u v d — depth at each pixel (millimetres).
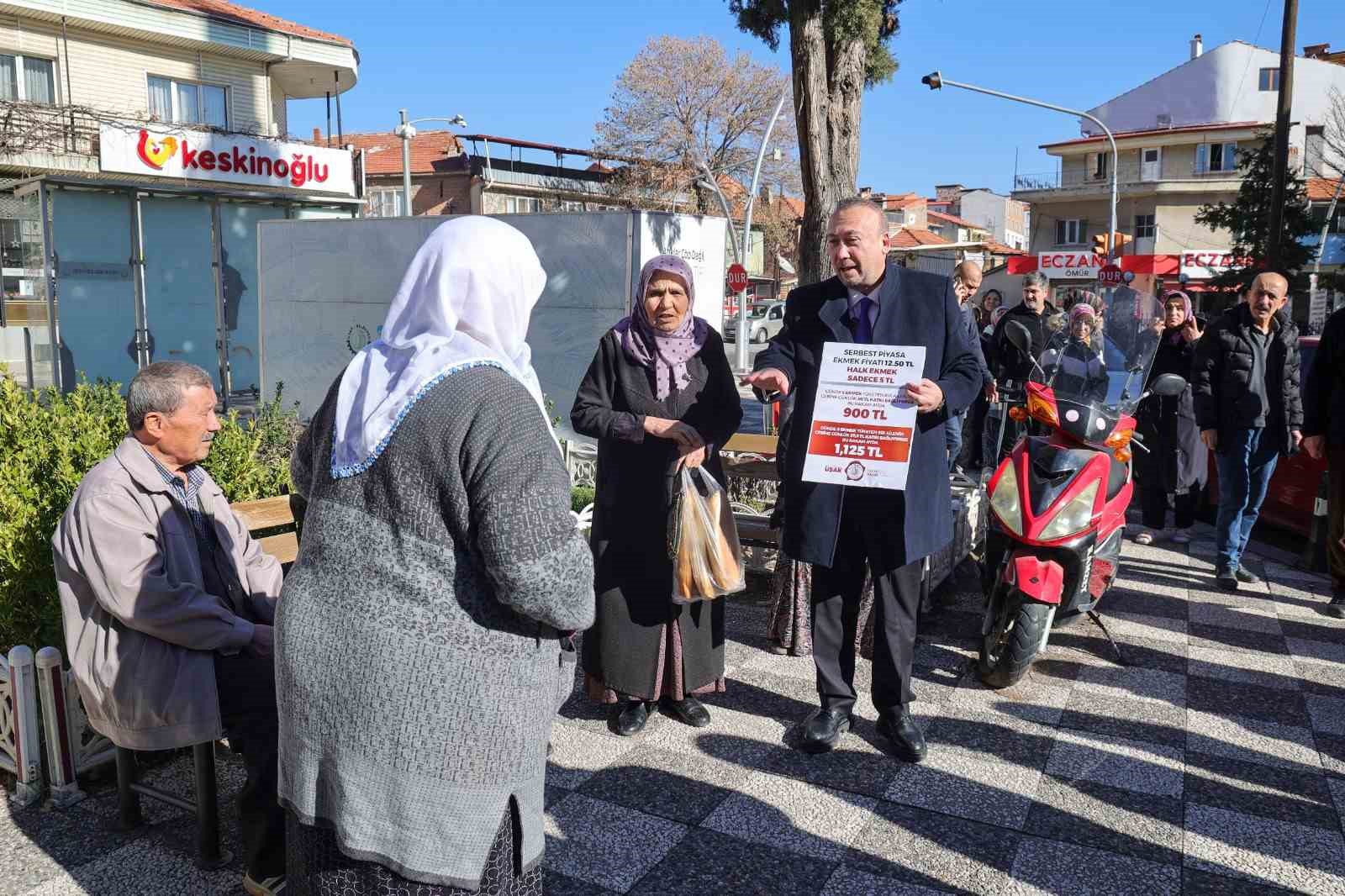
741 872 3018
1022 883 2977
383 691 1785
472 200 44969
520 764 1882
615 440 3760
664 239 9477
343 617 1827
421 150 48938
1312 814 3393
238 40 21891
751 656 4840
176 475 3117
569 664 2068
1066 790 3543
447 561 1803
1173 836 3240
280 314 11906
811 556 3641
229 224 15922
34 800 3350
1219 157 47344
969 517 6031
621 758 3736
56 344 14578
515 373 1906
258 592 3324
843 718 3855
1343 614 5480
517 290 1983
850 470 3527
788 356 3766
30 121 18609
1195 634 5223
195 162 19391
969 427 9406
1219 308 25938
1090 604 4602
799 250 10516
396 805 1803
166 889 2895
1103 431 4402
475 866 1836
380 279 11102
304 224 11531
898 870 3039
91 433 4469
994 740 3953
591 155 45406
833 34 9930
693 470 3748
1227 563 6039
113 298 15047
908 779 3609
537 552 1751
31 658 3318
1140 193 46938
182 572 2975
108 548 2828
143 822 3244
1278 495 7094
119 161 18578
